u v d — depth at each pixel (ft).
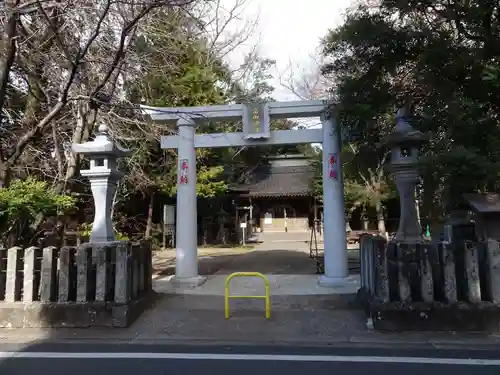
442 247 19.15
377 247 20.29
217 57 55.26
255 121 30.09
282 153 108.06
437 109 19.34
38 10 22.25
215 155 64.08
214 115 30.91
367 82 21.66
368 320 19.98
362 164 26.68
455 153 17.57
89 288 20.74
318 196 88.38
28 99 31.58
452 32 20.94
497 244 18.76
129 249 21.38
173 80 47.98
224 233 76.02
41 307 20.04
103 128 25.86
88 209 46.98
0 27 24.40
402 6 20.36
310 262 44.04
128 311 20.20
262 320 20.74
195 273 30.32
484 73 17.39
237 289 28.30
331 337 18.51
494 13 19.88
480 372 14.16
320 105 29.17
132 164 50.34
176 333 19.34
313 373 14.29
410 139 22.18
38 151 32.99
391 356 15.90
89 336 18.98
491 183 19.25
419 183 23.32
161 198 70.28
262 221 108.27
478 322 18.22
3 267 21.06
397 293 19.42
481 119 18.47
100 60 24.84
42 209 24.31
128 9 24.62
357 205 73.31
